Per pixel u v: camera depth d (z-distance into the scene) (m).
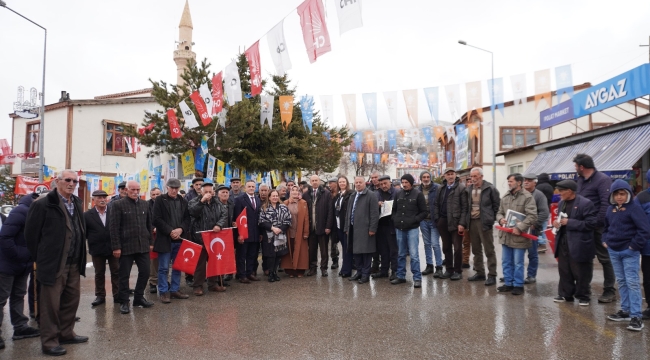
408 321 5.69
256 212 8.64
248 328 5.50
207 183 7.66
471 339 4.96
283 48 7.66
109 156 22.17
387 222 8.47
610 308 6.17
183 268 7.18
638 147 11.79
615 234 5.40
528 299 6.78
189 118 9.87
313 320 5.80
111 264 7.13
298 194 9.14
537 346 4.70
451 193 8.39
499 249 13.32
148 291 8.05
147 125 13.73
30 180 14.75
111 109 22.34
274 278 8.64
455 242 8.38
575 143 16.45
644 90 11.32
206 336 5.22
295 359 4.44
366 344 4.84
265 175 15.95
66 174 5.12
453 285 7.94
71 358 4.62
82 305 6.88
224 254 7.78
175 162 13.72
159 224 6.91
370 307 6.43
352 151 20.80
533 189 8.03
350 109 10.05
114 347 4.91
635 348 4.59
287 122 10.20
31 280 6.23
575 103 14.80
